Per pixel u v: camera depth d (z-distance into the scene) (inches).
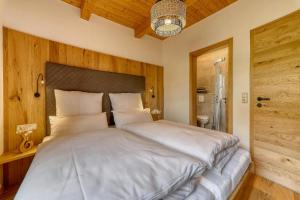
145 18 97.3
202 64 156.0
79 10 85.0
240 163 49.4
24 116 65.2
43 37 72.4
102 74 90.3
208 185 35.2
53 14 76.0
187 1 71.8
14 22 64.4
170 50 122.7
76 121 69.7
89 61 86.8
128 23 102.6
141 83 111.0
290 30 61.9
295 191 60.3
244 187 57.6
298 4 60.0
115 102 91.0
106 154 35.9
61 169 29.3
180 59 114.6
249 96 75.6
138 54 113.0
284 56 63.6
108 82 92.9
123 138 48.2
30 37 67.5
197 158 38.4
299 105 59.6
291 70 61.6
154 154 35.6
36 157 37.5
